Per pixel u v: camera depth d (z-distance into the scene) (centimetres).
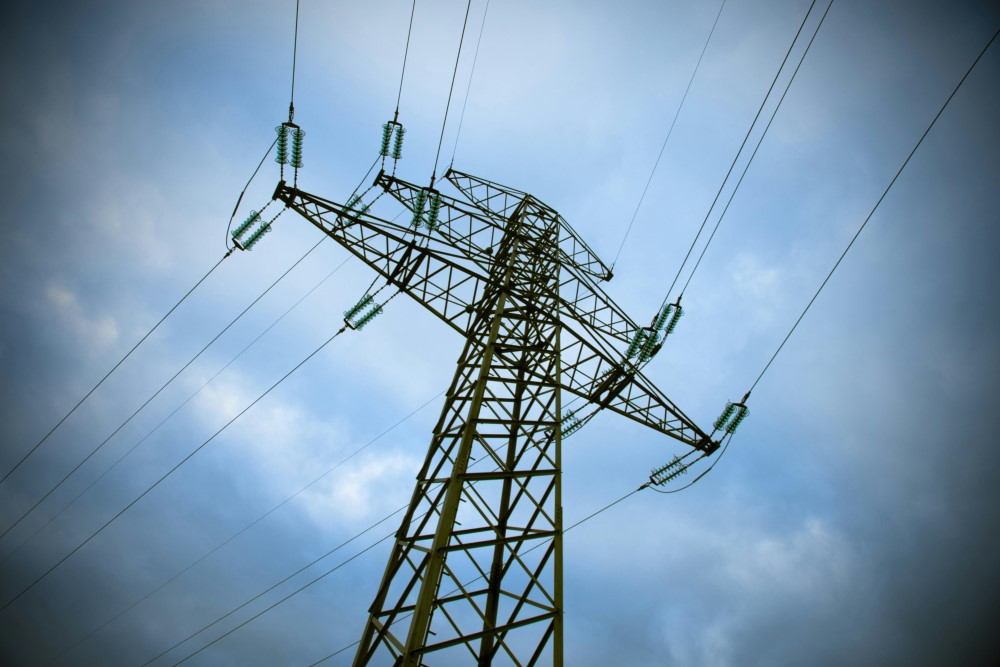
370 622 872
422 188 1334
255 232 1277
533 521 1017
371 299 1420
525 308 1412
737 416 1471
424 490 1034
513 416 1294
